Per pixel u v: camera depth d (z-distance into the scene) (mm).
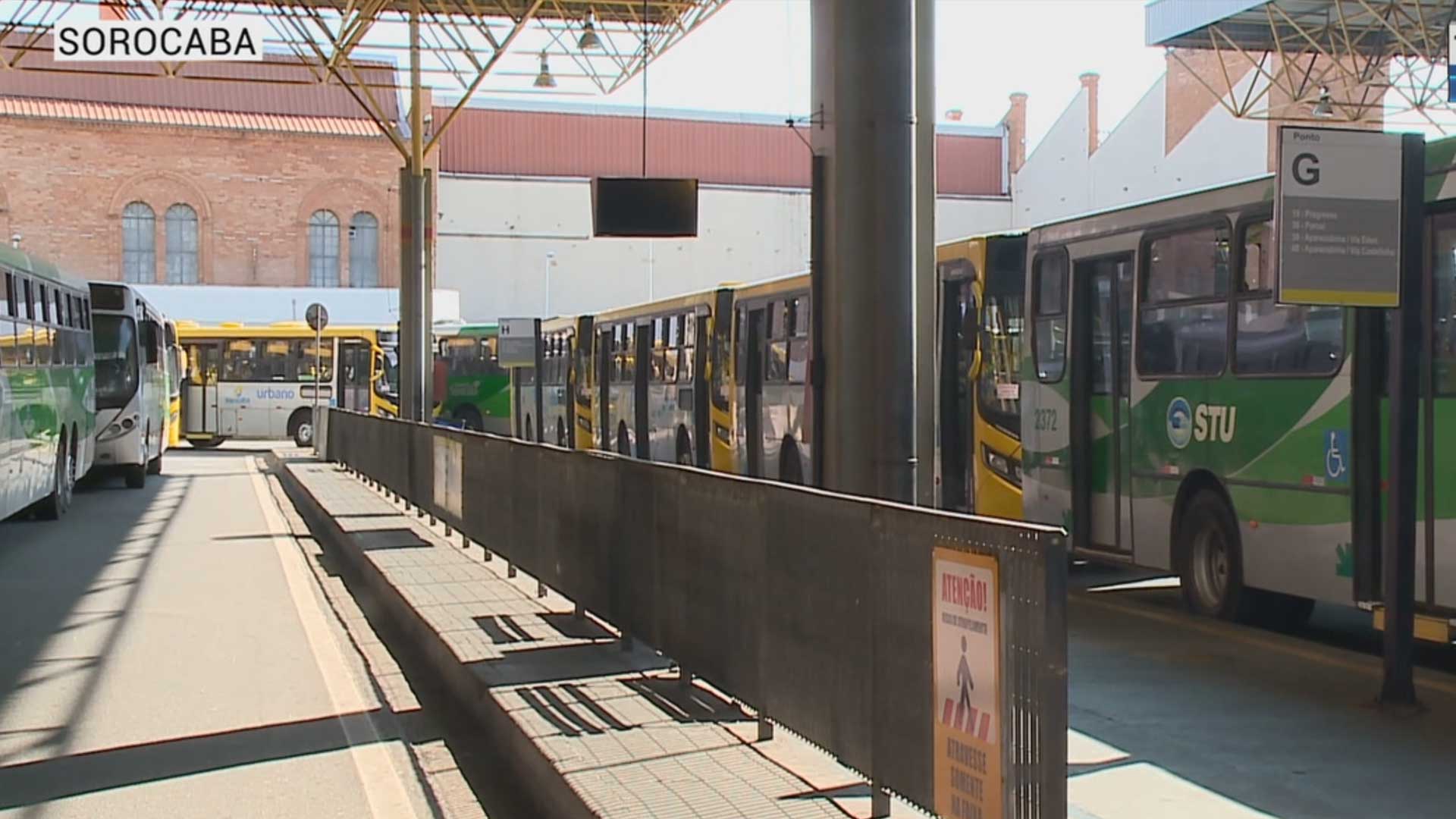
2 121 51250
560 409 32406
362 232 55219
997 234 13586
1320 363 9109
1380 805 5855
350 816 6145
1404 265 7105
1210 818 5660
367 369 39969
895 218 7738
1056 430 12219
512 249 56969
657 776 5719
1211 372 10266
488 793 6508
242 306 49312
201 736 7539
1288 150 6938
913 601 4633
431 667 9266
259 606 11906
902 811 5148
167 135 53094
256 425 39750
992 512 13336
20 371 15891
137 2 23938
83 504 21812
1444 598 8164
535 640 8938
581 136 59250
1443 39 28078
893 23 7715
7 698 8398
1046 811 3816
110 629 10781
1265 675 8453
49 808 6238
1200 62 44969
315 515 19719
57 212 52000
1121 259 11438
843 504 5211
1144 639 9664
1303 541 9266
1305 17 28688
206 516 19969
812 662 5520
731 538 6523
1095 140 53750
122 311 24453
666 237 10820
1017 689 3963
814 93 7973
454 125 57781
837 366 7836
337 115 55562
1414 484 7336
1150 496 11039
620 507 8516
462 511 14469
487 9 25656
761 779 5668
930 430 11000
